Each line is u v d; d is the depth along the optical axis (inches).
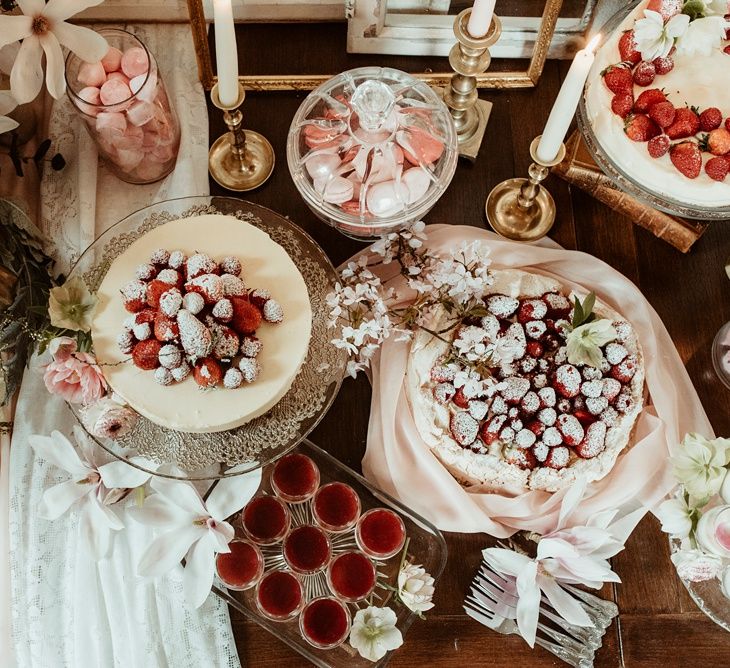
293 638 47.2
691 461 42.4
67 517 49.4
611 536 46.0
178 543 44.8
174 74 54.9
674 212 47.2
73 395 42.2
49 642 48.1
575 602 45.7
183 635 47.3
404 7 51.6
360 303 49.5
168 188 53.1
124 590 47.7
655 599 49.2
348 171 46.6
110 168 52.7
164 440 43.9
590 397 47.8
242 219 47.7
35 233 50.5
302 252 47.5
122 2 54.0
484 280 46.6
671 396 49.6
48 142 52.7
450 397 47.8
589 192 54.2
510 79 55.0
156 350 40.9
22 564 48.5
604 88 46.9
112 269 43.9
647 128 45.9
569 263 51.4
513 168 55.0
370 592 47.6
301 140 48.0
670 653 48.5
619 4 51.7
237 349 41.7
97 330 42.8
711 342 53.0
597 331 46.1
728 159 45.2
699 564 42.7
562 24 53.2
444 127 48.6
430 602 45.3
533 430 47.7
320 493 48.6
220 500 45.0
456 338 48.2
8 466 50.3
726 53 48.0
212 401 42.0
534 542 49.9
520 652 48.4
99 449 49.2
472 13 45.6
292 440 43.9
